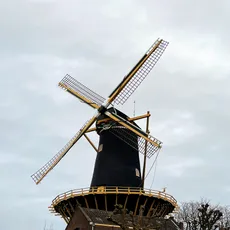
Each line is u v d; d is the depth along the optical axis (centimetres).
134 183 4212
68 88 4822
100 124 4512
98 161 4378
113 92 4609
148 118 4488
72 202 4278
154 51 4759
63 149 4738
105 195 4075
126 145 4378
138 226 2764
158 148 4281
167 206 4297
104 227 3675
